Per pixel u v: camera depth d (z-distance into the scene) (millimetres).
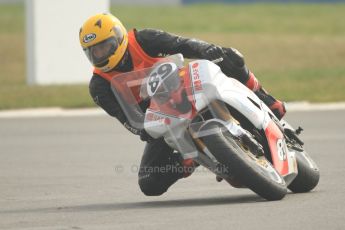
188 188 26984
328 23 110938
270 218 20016
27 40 64375
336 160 32406
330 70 69875
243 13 124938
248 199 23938
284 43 91625
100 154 36312
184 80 22109
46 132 43438
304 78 64688
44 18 63312
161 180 24375
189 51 23656
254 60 79438
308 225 19031
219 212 21219
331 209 21203
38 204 24703
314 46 88688
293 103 52875
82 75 64812
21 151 37625
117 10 130000
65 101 54219
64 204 24531
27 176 30938
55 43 63875
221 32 102562
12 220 21531
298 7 131500
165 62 22828
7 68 79125
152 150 24234
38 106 52906
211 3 142625
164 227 19406
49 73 63906
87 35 23000
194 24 111562
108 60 23109
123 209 22828
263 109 23344
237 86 22781
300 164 24547
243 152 21516
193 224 19625
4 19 121875
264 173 21703
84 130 43969
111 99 23828
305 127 43000
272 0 142000
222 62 23562
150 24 111500
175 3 142750
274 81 63281
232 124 21734
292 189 24984
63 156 35875
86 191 27234
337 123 44219
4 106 52688
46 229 19938
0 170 32594
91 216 21641
